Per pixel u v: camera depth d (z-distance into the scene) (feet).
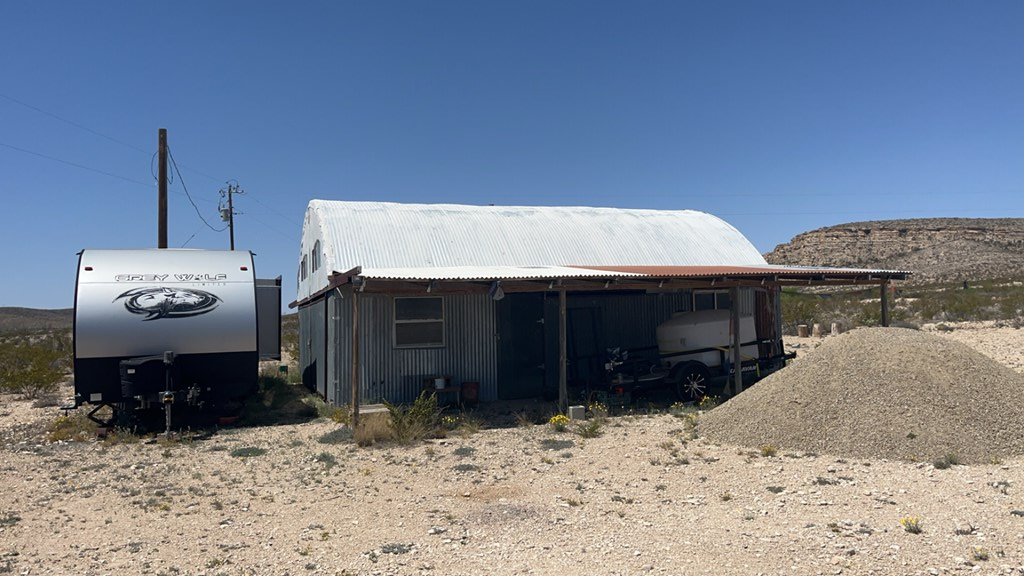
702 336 50.44
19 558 19.95
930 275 266.98
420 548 19.95
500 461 31.37
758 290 61.11
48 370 62.75
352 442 36.96
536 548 19.54
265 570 18.60
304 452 34.91
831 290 191.01
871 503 22.25
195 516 24.12
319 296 57.52
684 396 48.08
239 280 45.11
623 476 27.66
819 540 18.83
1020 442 28.07
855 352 34.58
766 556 17.90
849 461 28.09
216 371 43.60
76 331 40.42
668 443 32.81
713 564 17.58
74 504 26.14
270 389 61.41
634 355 55.11
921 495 22.81
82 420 44.96
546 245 59.93
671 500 24.06
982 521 19.83
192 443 38.22
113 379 41.68
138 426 42.78
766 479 25.94
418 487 27.35
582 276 43.14
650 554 18.57
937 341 34.94
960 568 16.55
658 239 64.64
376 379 48.42
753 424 32.91
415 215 60.49
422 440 36.96
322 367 55.77
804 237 350.02
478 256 56.70
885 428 29.48
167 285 43.39
